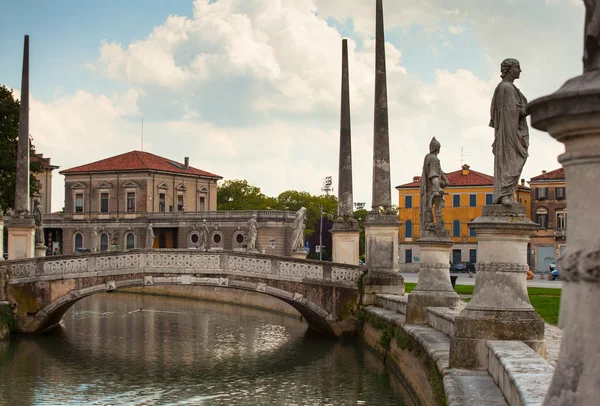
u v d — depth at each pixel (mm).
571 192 5262
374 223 33406
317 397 22359
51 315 37000
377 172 33969
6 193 63281
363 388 22703
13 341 34094
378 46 35406
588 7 5270
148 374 27062
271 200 133000
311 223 114812
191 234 102062
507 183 13133
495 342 12891
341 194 43125
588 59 5246
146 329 39594
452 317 18141
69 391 24266
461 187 88812
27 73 41906
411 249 93812
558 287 44469
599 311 5035
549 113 5207
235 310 50750
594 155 5113
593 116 5016
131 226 105312
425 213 22125
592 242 5094
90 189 108125
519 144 13023
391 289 32844
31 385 25188
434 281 21969
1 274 34156
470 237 88250
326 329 35938
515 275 13312
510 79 13391
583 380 5047
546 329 22172
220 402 22500
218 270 35281
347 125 43719
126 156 110438
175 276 35531
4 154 61312
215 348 32688
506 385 10859
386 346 25859
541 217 83688
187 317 45875
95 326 40844
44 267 35000
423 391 17781
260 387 24500
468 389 11641
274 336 36406
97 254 35375
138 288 66812
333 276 33844
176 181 111438
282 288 34562
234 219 99062
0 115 62281
